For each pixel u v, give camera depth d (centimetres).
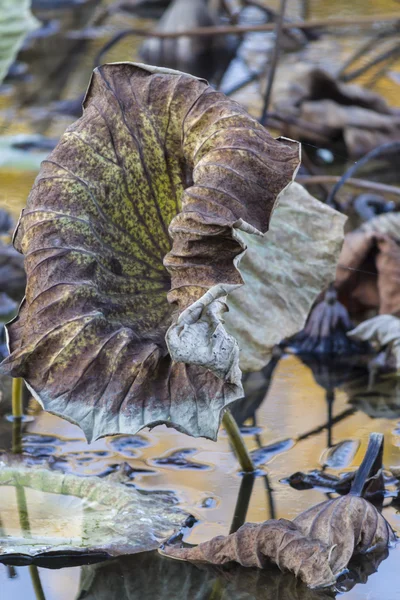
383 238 295
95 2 654
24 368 223
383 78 520
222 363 217
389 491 243
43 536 232
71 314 224
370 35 576
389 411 266
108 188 231
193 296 219
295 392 273
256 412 266
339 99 458
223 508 239
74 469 248
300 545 226
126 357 223
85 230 228
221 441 256
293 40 567
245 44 562
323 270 254
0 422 262
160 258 233
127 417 221
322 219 255
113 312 227
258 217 221
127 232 232
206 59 533
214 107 227
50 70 537
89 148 231
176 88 230
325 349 289
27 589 225
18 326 228
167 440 257
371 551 230
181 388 222
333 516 229
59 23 618
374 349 289
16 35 366
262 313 251
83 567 228
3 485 243
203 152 226
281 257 253
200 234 219
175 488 243
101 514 237
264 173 223
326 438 257
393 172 401
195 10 541
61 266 226
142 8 645
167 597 223
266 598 223
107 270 229
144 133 231
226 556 228
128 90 232
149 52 538
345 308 296
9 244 327
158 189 232
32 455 251
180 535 233
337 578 226
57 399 222
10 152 384
